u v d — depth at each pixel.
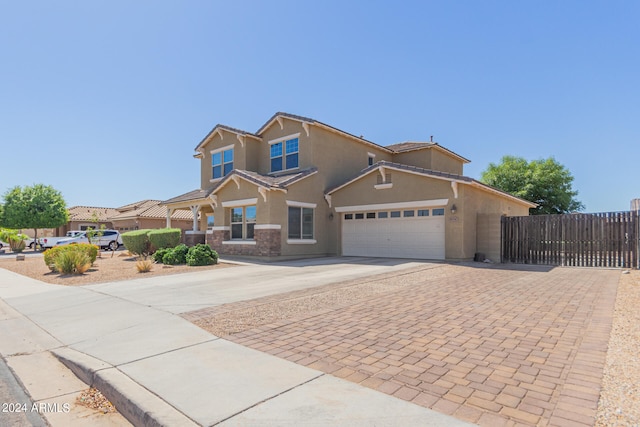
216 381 4.12
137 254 21.31
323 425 3.13
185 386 4.02
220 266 15.62
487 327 5.93
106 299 9.19
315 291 9.25
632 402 3.34
